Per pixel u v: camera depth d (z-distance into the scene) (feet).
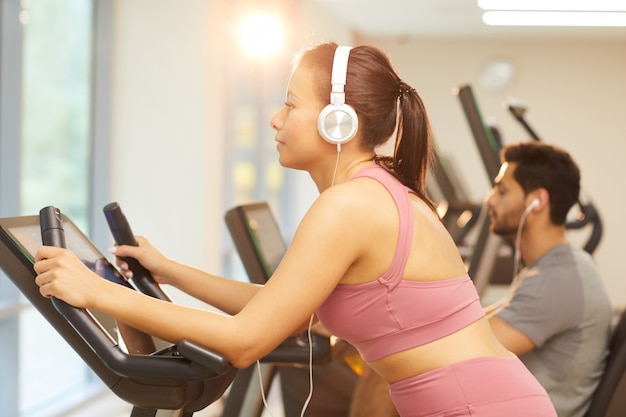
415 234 4.96
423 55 35.70
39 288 4.79
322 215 4.78
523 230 8.49
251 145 26.27
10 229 4.91
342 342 7.95
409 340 4.94
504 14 28.02
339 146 5.12
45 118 15.06
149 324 4.61
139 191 17.10
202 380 4.85
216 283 6.13
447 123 35.60
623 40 34.24
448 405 4.88
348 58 5.18
